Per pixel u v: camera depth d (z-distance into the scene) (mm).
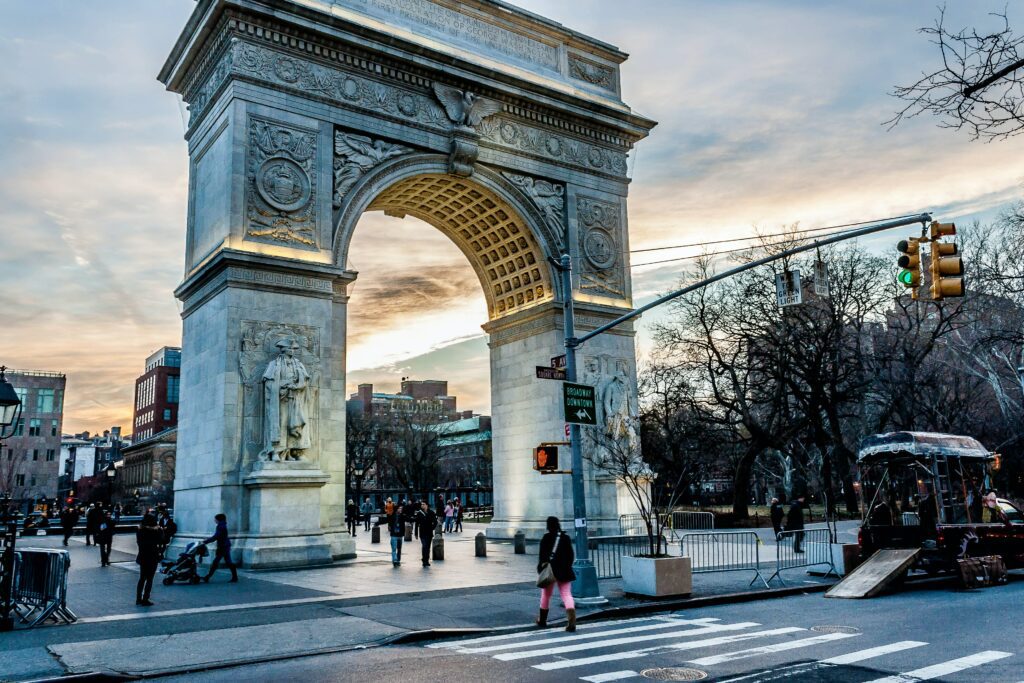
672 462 60750
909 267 16953
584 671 11961
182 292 33219
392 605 18766
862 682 10992
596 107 40656
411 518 45844
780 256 19250
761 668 11992
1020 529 25281
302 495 28500
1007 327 53625
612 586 22516
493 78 37312
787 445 61125
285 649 13914
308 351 30453
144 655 13383
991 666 11836
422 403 146625
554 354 37906
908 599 20203
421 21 36531
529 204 38250
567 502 36531
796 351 52781
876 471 26625
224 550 23688
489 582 23094
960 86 10500
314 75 32906
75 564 29750
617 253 41094
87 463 182750
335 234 32406
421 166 35344
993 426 59125
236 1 30484
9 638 14805
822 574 24688
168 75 36875
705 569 25672
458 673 11953
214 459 28688
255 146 30953
